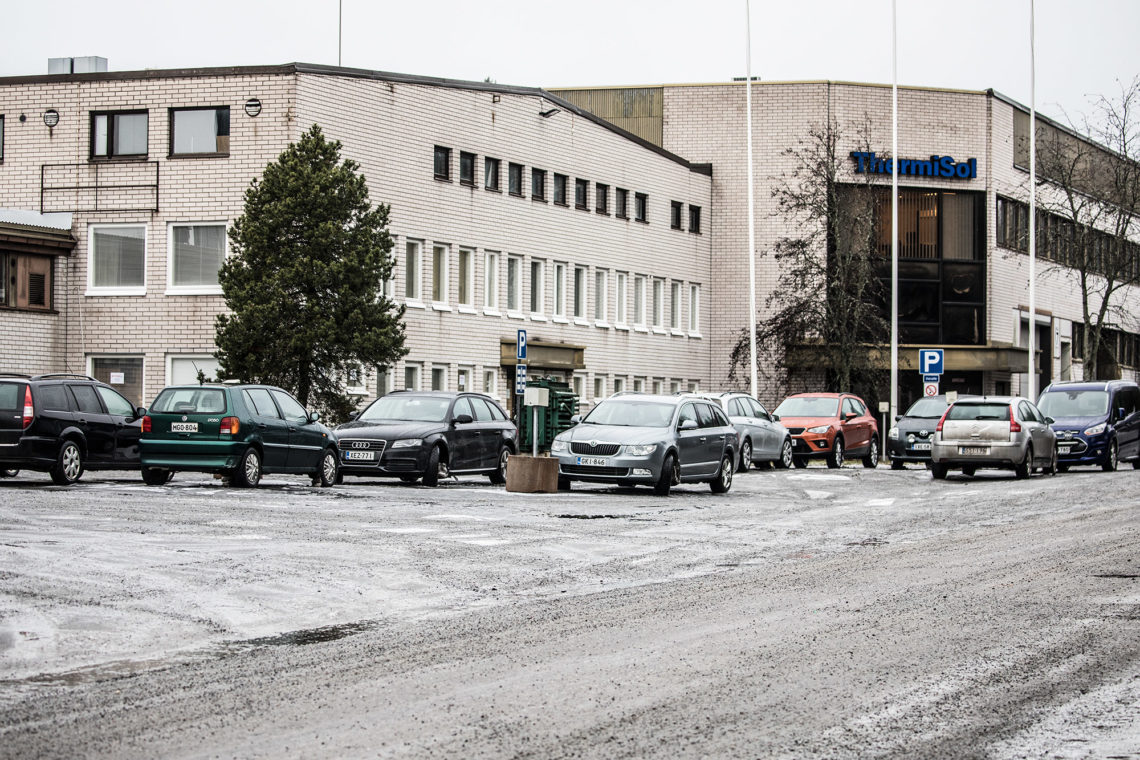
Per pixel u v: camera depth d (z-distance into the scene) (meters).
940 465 31.64
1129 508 22.33
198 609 11.20
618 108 60.75
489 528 18.09
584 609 11.47
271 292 31.48
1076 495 25.55
